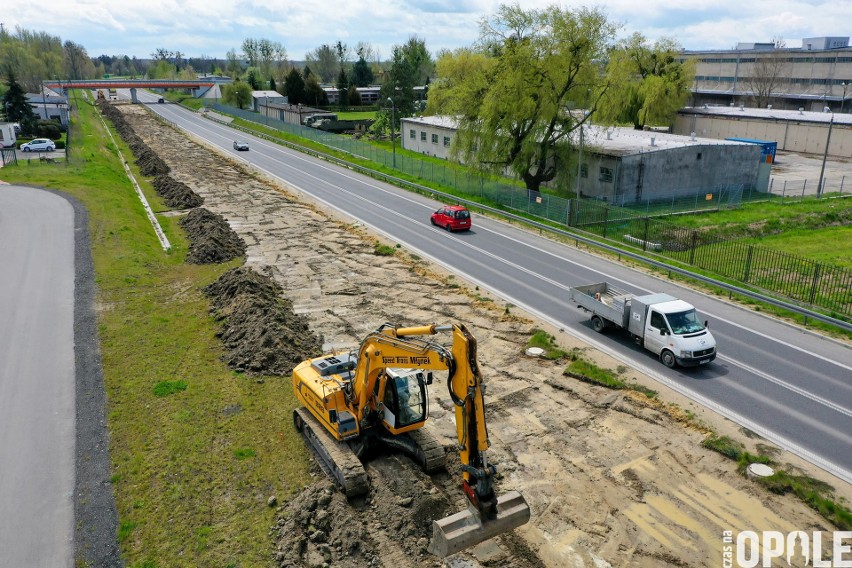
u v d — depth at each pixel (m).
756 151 52.41
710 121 82.75
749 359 21.89
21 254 31.64
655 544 13.06
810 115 77.00
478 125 47.50
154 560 12.27
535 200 43.94
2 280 28.12
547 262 33.47
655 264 31.50
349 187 54.88
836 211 45.94
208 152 73.44
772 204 48.59
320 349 22.34
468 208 47.09
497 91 44.34
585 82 44.03
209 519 13.52
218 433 16.88
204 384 19.58
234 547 12.68
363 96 141.75
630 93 74.06
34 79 136.88
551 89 43.94
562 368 21.06
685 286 29.55
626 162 46.53
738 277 30.67
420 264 32.97
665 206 47.44
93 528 13.12
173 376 20.05
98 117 112.00
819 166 66.50
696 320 21.56
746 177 52.97
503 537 13.23
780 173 62.69
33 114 80.75
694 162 49.78
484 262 33.38
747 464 15.64
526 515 10.42
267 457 15.81
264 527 13.29
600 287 25.92
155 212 44.31
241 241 36.41
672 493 14.73
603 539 13.22
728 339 23.61
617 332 24.39
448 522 10.11
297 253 34.62
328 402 15.22
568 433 17.22
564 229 39.62
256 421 17.53
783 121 75.62
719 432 17.20
